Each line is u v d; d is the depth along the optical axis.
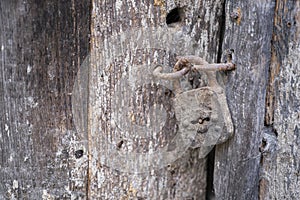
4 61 0.80
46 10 0.80
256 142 0.80
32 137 0.82
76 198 0.85
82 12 0.80
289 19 0.76
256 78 0.79
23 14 0.79
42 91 0.81
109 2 0.80
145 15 0.80
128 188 0.84
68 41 0.81
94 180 0.84
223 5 0.82
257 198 0.82
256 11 0.78
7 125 0.82
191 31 0.81
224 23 0.82
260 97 0.79
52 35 0.80
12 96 0.81
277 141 0.79
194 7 0.81
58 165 0.83
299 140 0.77
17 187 0.84
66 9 0.80
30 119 0.82
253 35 0.78
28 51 0.80
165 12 0.80
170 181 0.85
